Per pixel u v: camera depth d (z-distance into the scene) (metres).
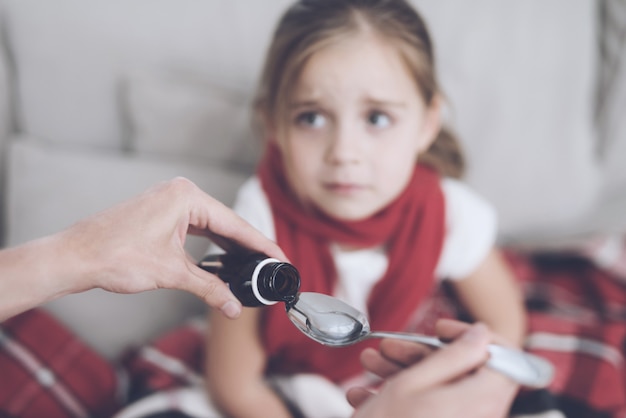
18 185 1.07
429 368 0.61
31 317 0.98
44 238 0.54
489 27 1.23
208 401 0.91
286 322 0.91
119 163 1.08
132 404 0.92
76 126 1.16
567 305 1.16
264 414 0.88
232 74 1.18
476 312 1.08
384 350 0.72
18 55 1.14
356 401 0.67
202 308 1.11
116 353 1.04
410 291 0.97
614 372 0.95
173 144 1.13
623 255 1.19
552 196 1.29
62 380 0.93
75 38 1.13
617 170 1.34
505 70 1.23
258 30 1.18
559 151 1.27
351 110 0.82
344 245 0.96
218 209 0.59
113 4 1.14
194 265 0.57
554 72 1.25
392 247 0.96
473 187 1.27
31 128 1.16
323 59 0.80
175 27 1.16
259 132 1.13
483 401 0.59
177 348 1.02
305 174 0.85
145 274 0.55
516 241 1.34
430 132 0.96
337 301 0.58
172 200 0.56
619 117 1.31
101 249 0.54
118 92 1.16
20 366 0.93
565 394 0.92
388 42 0.82
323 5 0.86
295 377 0.92
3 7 1.14
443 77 1.21
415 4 1.22
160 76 1.14
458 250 1.03
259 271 0.53
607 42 1.30
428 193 0.98
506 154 1.25
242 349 0.91
